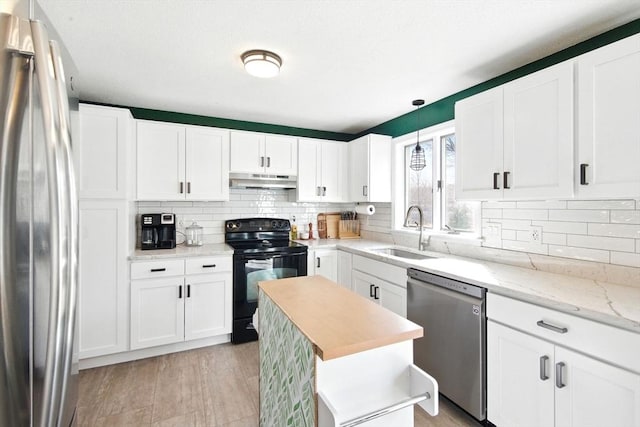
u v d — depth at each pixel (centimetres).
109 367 246
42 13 69
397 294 245
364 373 109
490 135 200
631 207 165
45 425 63
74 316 69
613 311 127
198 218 338
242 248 302
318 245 330
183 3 150
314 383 101
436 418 190
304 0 148
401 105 296
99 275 240
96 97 273
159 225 288
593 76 150
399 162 342
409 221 330
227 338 296
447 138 291
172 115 315
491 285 171
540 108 172
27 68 62
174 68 218
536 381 151
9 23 59
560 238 196
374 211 341
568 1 147
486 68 218
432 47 190
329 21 164
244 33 175
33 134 63
